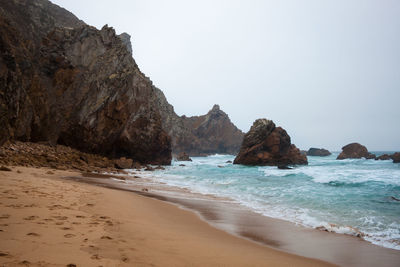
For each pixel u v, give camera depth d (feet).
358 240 24.76
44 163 78.13
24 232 16.72
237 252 18.97
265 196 50.06
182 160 224.53
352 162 197.77
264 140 162.91
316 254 20.59
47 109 110.83
